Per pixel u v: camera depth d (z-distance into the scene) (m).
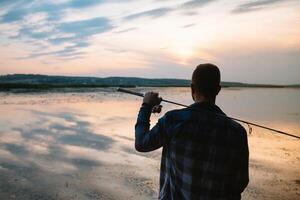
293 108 33.28
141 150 2.41
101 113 25.06
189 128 2.27
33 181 8.70
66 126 17.94
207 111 2.30
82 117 22.25
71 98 46.06
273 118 23.31
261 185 8.53
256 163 10.45
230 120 2.31
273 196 7.84
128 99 45.91
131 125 18.39
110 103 37.06
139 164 10.31
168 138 2.32
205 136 2.24
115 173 9.41
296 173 9.52
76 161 10.66
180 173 2.25
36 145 12.95
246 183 2.29
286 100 51.81
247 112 28.47
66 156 11.27
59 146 12.81
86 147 12.66
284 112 28.38
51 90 75.75
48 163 10.41
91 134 15.40
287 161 10.68
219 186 2.20
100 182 8.66
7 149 12.21
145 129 2.45
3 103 34.47
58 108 29.08
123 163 10.41
